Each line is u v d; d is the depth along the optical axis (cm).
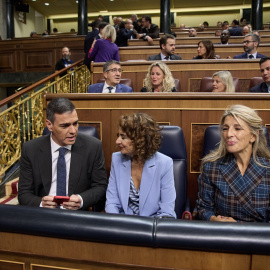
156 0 1420
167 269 87
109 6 1504
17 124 366
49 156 182
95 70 476
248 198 149
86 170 186
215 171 157
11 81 864
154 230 86
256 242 80
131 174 175
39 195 185
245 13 1523
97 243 90
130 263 89
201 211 162
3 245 97
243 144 147
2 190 321
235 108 151
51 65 844
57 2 1415
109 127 240
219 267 85
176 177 186
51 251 93
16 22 1333
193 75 437
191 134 231
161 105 233
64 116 167
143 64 457
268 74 334
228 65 429
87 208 184
